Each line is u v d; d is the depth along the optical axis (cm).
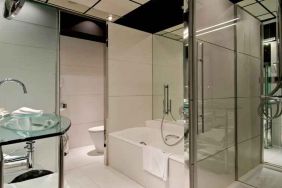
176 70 301
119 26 307
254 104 247
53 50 255
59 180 83
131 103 321
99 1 269
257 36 245
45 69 248
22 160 119
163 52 327
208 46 185
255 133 248
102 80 409
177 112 295
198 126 174
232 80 218
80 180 241
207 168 184
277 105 239
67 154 334
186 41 169
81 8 289
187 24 168
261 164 249
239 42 227
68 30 296
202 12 179
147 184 219
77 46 370
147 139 327
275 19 235
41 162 234
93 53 393
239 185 218
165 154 199
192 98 169
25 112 109
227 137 210
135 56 327
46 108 248
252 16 242
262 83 246
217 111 197
